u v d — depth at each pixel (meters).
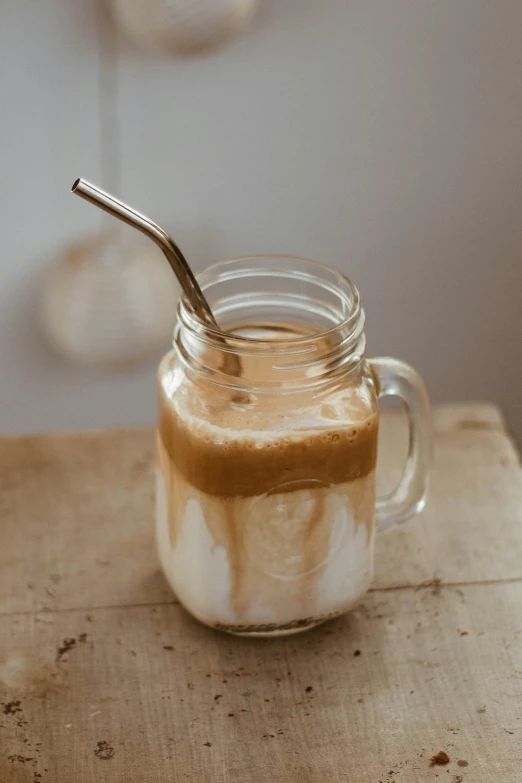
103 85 0.92
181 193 0.99
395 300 1.09
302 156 0.97
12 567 0.69
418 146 0.98
